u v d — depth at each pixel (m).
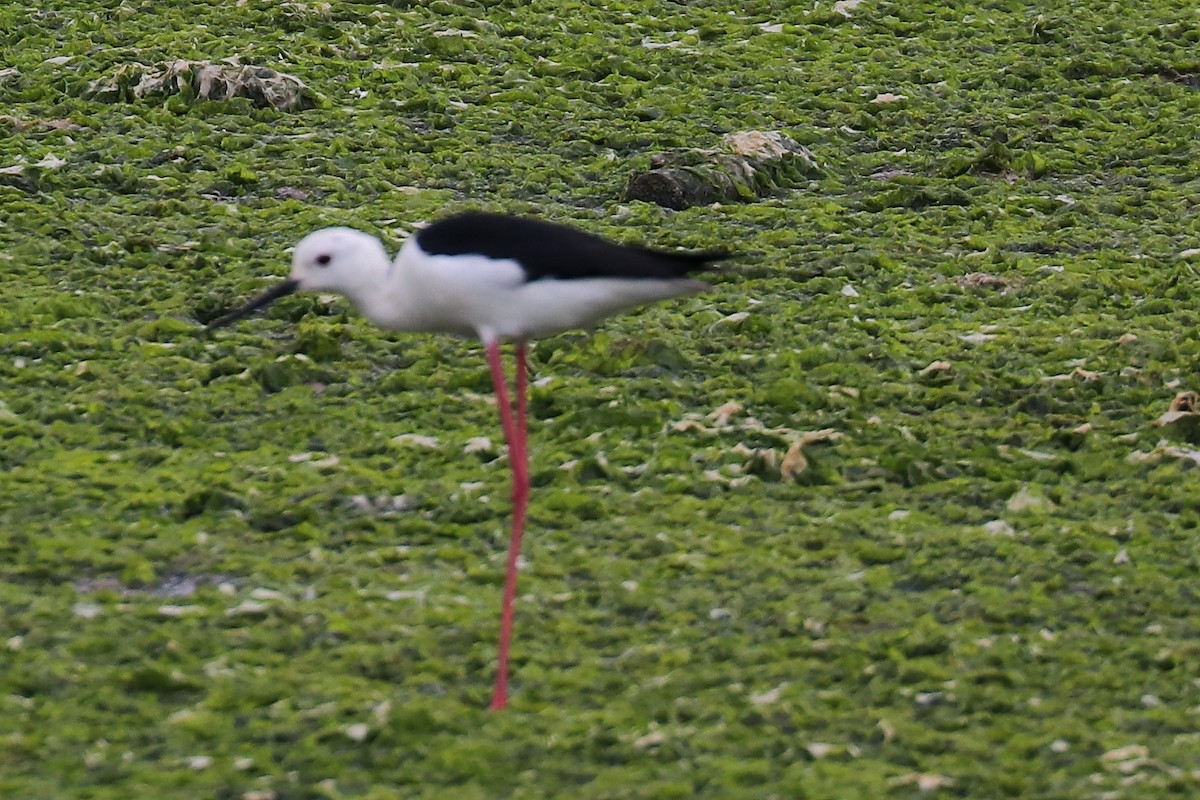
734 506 11.73
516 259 10.12
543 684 9.61
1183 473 12.13
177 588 10.59
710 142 18.83
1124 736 9.16
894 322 14.86
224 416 12.95
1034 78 21.33
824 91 20.69
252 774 8.78
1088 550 11.12
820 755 8.98
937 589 10.71
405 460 12.32
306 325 14.09
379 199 17.19
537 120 19.44
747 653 9.91
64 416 12.77
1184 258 16.22
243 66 19.70
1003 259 16.23
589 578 10.80
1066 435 12.66
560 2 23.45
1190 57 22.06
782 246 16.45
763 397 13.19
